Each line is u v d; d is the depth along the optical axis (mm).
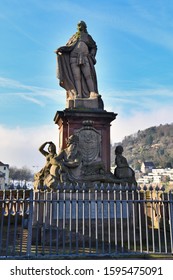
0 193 9789
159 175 109875
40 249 8055
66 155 10906
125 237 9508
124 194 10172
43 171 11312
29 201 7133
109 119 12141
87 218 9414
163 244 8836
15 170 92500
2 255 7164
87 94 12953
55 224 9039
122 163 11562
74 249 8070
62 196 9375
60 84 12906
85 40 13289
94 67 13352
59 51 12898
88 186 10188
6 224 13094
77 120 11914
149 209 11445
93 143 11766
